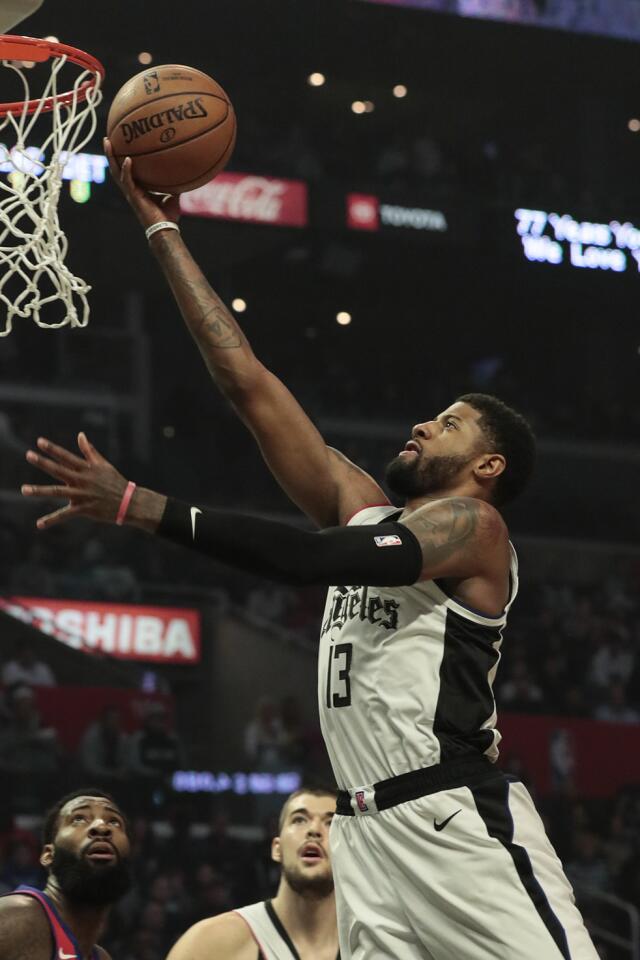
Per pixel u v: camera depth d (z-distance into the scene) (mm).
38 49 4168
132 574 14961
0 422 15719
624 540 18625
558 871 2953
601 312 19141
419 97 18562
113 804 4043
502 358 20438
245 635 14828
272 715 13094
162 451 17688
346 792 3070
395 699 2969
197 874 10664
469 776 2932
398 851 2932
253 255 16594
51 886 3971
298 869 4195
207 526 2693
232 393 3307
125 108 3385
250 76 17109
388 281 17875
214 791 11750
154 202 3422
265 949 4203
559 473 18844
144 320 18734
